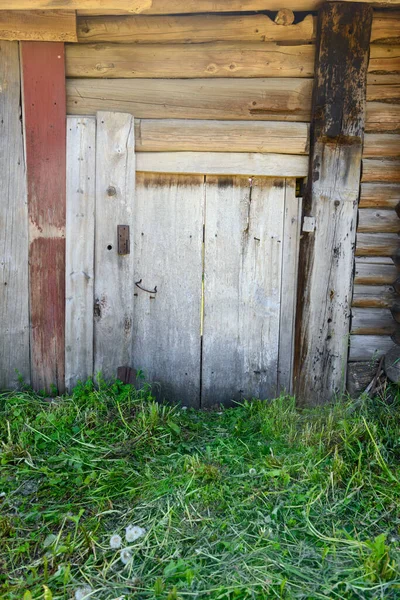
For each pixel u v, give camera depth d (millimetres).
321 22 3180
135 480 2648
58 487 2588
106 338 3496
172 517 2369
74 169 3324
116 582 2016
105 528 2336
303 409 3451
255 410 3451
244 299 3574
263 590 1939
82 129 3293
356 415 3178
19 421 3066
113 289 3457
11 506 2443
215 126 3330
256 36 3258
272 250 3529
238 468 2746
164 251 3506
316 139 3311
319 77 3242
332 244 3422
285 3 3146
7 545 2184
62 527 2271
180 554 2168
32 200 3328
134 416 3193
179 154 3365
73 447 2904
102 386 3438
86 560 2137
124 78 3303
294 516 2400
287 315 3586
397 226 3432
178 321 3576
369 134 3361
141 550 2184
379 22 3232
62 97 3264
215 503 2461
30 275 3398
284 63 3297
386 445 2932
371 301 3502
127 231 3395
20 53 3205
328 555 2154
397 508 2451
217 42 3275
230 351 3609
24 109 3244
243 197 3473
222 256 3529
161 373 3605
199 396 3639
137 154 3367
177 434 3098
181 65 3291
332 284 3461
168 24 3229
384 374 3500
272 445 2945
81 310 3457
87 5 2771
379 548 2059
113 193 3361
